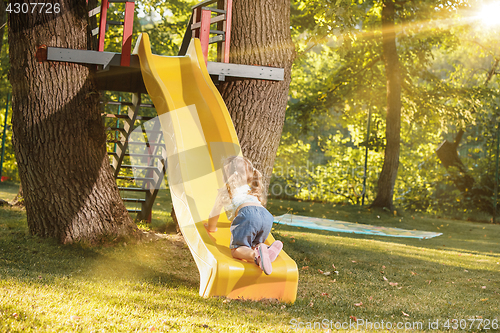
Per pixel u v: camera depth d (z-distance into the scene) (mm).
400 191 22438
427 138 23172
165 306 3381
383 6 16812
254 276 3859
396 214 16859
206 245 4109
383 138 19484
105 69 6156
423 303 4562
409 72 19172
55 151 5629
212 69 6426
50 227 5656
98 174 5906
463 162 22281
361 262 7023
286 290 4004
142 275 4680
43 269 4500
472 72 23000
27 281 3666
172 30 17875
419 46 18484
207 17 6730
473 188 20078
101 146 6000
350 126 22266
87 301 3252
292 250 7238
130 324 2840
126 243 5867
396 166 17312
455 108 18938
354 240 10305
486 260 8422
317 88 21922
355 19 9578
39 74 5582
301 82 23703
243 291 3857
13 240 5402
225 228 4859
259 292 3922
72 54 5719
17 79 5629
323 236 10492
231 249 4059
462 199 20250
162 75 6539
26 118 5621
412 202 21516
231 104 6680
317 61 25125
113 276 4496
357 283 5492
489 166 20531
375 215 16438
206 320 3102
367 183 21844
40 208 5668
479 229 15453
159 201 15484
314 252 7414
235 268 3789
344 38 9891
